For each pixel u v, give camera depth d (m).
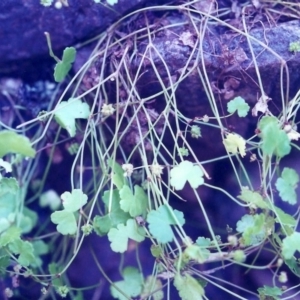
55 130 0.35
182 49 0.31
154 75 0.31
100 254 0.36
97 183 0.34
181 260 0.27
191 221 0.35
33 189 0.36
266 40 0.31
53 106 0.35
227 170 0.34
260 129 0.28
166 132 0.32
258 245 0.29
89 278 0.36
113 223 0.29
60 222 0.29
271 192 0.29
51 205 0.36
